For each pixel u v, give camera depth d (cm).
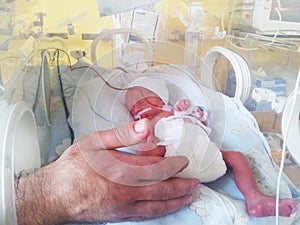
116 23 134
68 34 130
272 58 117
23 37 88
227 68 129
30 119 71
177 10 138
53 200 54
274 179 75
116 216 57
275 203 66
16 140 57
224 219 63
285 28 113
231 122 98
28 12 97
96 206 55
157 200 60
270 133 97
